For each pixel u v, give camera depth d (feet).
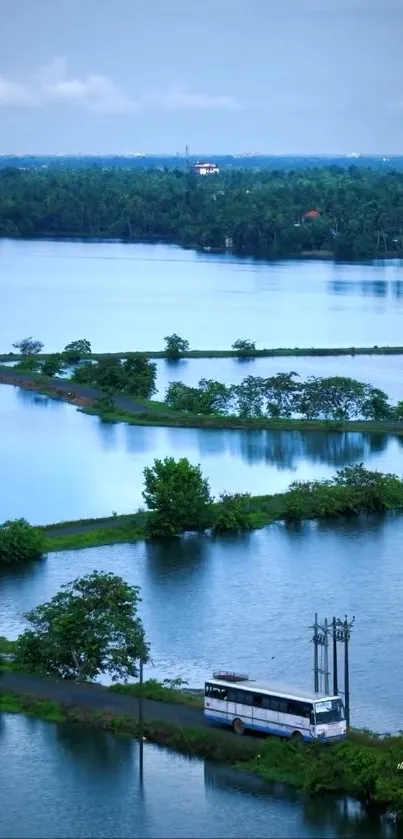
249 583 427.33
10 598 412.16
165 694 329.93
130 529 485.56
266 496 522.47
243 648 369.50
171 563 450.71
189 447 622.13
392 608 402.52
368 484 522.88
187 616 395.34
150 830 277.85
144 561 453.58
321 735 296.92
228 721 311.27
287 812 283.59
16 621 389.19
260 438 642.63
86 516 507.30
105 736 314.35
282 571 440.04
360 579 431.02
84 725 318.45
